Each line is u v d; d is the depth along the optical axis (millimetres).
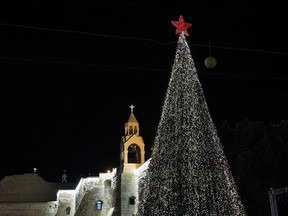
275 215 23812
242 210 25953
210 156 24922
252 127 42156
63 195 65375
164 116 25922
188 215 24438
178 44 24875
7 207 65750
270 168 39188
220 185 24766
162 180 26453
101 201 54531
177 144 25219
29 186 71875
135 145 50469
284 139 41188
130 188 47062
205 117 25141
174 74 25094
